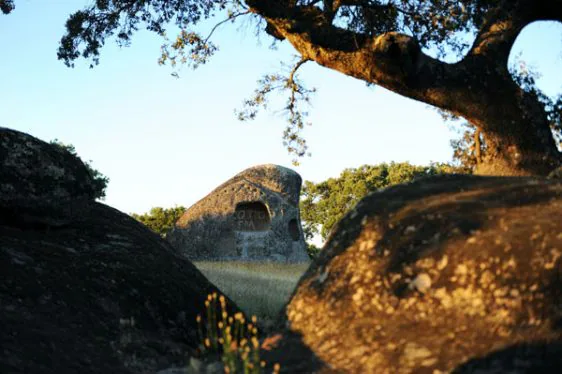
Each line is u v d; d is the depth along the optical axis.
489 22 15.70
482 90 15.02
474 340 5.97
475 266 6.55
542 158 14.94
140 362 8.20
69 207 10.54
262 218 32.66
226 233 31.52
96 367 7.49
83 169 11.02
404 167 55.22
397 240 7.35
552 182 8.04
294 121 21.39
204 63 20.94
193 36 20.81
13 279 8.50
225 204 31.80
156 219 49.44
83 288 9.16
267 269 23.41
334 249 7.86
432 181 8.66
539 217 6.87
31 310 8.09
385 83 15.23
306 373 6.41
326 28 15.38
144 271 10.28
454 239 6.96
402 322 6.51
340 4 17.03
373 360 6.21
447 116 20.28
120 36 19.86
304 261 32.34
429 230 7.27
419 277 6.79
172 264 11.04
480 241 6.77
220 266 23.59
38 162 10.35
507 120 15.03
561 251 6.30
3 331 7.25
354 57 15.12
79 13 19.55
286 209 32.25
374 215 7.93
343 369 6.29
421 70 14.86
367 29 17.95
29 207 10.05
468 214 7.33
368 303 6.89
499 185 8.14
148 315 9.43
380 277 7.03
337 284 7.35
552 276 6.16
